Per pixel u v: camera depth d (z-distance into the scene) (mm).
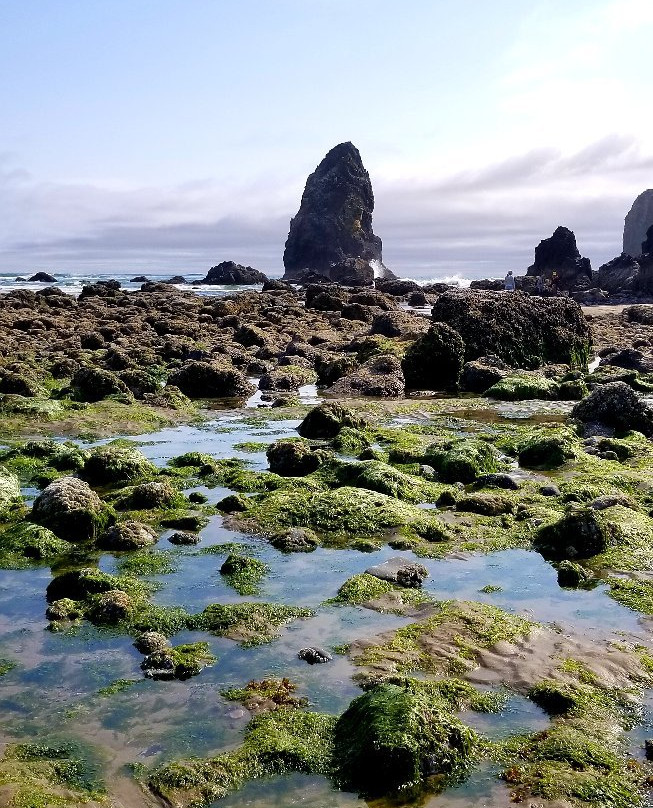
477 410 26672
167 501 14062
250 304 64062
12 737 6922
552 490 15039
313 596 10148
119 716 7281
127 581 10336
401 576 10570
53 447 18203
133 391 27906
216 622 9242
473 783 6309
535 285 109688
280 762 6562
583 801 6090
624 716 7324
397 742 6297
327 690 7734
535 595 10211
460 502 14016
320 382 33375
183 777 6312
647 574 10898
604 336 52438
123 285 140750
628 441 20391
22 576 10883
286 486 15227
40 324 48000
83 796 6059
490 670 8125
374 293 72812
